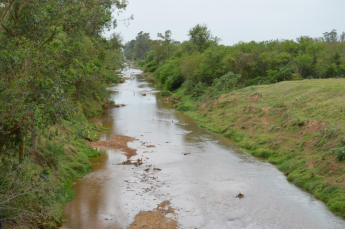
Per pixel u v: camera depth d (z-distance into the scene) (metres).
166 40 108.94
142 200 17.41
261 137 27.86
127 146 28.03
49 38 16.94
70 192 18.20
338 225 14.83
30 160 16.78
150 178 20.56
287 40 53.69
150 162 23.72
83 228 14.49
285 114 29.41
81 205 16.81
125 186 19.31
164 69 73.12
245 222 15.09
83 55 27.39
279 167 22.53
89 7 19.64
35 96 13.76
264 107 33.09
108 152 26.39
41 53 14.53
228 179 20.47
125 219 15.36
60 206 16.41
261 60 50.28
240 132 30.94
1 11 16.19
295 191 18.73
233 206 16.70
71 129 27.00
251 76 50.59
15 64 13.88
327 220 15.30
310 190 18.66
